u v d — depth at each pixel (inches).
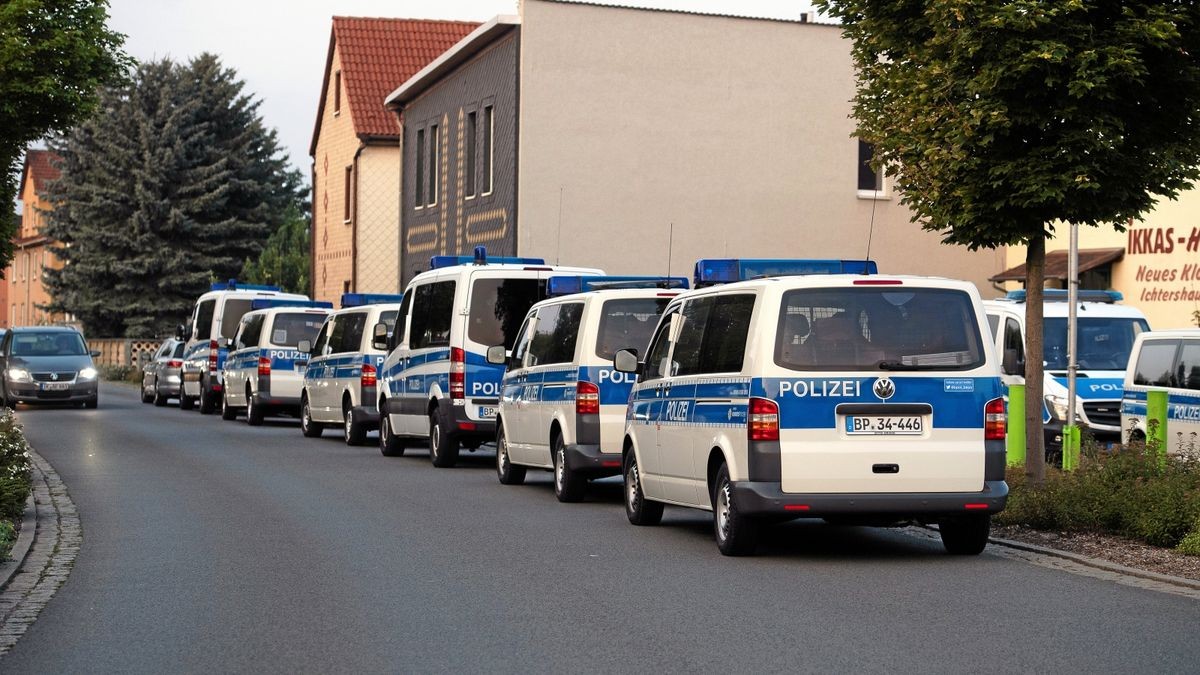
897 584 403.5
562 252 1336.1
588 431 607.2
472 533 520.1
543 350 665.6
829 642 321.4
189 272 2459.4
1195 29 502.3
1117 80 498.9
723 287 483.5
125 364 2444.6
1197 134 519.5
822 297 444.1
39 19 736.3
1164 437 644.7
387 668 299.9
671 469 509.4
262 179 2933.1
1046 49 479.2
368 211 1905.8
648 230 1354.6
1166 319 1088.8
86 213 2464.3
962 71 510.0
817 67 1392.7
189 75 2529.5
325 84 2057.1
